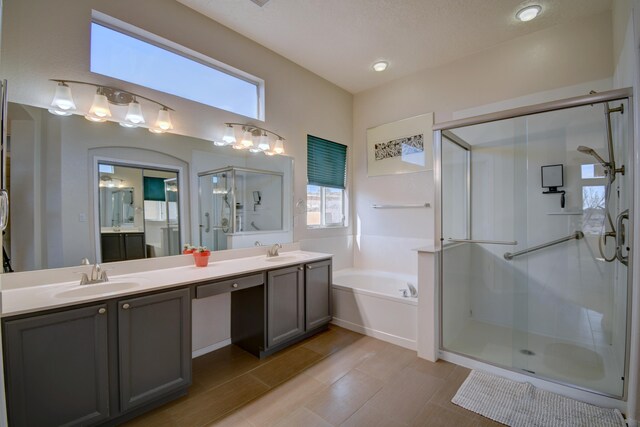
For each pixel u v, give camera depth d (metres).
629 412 1.64
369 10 2.40
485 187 2.86
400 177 3.65
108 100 1.97
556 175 2.51
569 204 2.46
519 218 2.71
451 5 2.33
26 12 1.69
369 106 3.96
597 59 2.42
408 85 3.56
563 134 2.47
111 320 1.53
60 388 1.38
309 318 2.72
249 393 1.92
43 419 1.33
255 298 2.42
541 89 2.67
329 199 3.87
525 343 2.48
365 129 4.01
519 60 2.78
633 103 1.68
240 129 2.77
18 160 1.66
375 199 3.90
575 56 2.51
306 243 3.44
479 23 2.56
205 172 2.51
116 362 1.55
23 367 1.28
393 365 2.28
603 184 2.23
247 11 2.42
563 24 2.56
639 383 1.60
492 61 2.94
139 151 2.13
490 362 2.19
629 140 1.73
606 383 1.90
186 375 1.83
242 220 2.79
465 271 2.90
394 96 3.70
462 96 3.13
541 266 2.60
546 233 2.58
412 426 1.62
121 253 2.03
